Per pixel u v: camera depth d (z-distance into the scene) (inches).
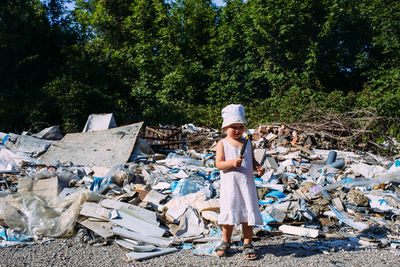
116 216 152.4
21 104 624.4
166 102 628.1
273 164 290.7
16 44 657.6
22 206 166.4
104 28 823.1
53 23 767.1
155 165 272.1
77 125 600.4
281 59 673.6
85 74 633.0
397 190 213.0
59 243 141.1
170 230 151.6
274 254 128.8
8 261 121.0
